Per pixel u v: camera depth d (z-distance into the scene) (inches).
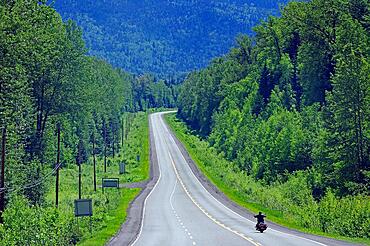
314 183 5132.9
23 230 2856.8
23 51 4062.5
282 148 6141.7
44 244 2812.5
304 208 4160.9
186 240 2878.9
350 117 4761.3
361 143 4726.9
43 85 5890.8
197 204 5265.8
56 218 3159.5
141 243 2810.0
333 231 3356.3
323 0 6683.1
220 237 2977.4
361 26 6102.4
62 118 6338.6
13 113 4293.8
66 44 5984.3
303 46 7047.2
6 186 4298.7
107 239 3083.2
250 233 3169.3
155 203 5393.7
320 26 6756.9
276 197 5246.1
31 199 5009.8
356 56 4933.6
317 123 6225.4
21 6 4136.3
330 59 6771.7
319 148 5098.4
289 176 5802.2
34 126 5895.7
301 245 2556.6
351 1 6811.0
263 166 6663.4
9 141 4315.9
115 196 5777.6
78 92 6299.2
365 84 4739.2
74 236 3329.2
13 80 4180.6
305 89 7199.8
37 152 5866.1
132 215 4495.6
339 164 4805.6
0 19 3814.0
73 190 6412.4
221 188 6574.8
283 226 3656.5
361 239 2933.1
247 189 6151.6
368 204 3467.0
